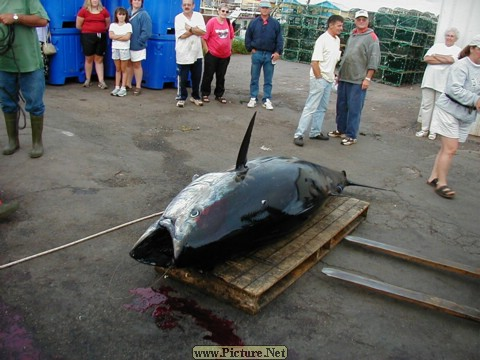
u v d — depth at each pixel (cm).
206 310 311
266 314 313
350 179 575
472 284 374
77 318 293
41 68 519
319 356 281
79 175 507
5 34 471
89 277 334
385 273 377
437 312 332
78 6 929
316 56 656
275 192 326
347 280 342
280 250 356
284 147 684
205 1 2247
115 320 295
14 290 313
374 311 328
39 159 539
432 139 807
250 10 2408
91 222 411
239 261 336
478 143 820
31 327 282
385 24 1469
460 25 810
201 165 576
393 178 596
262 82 1221
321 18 1728
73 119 718
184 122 768
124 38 865
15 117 536
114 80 1052
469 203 537
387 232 447
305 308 324
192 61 839
